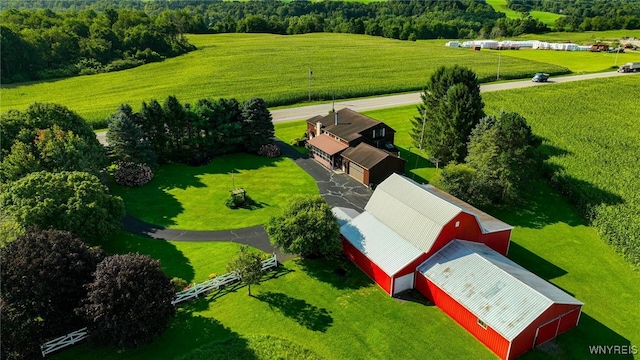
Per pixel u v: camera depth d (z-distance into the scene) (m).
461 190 49.19
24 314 28.28
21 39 108.62
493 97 90.56
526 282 32.25
